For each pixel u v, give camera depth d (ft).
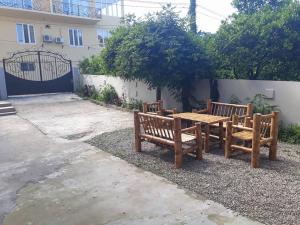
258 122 15.38
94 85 49.55
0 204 12.75
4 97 48.62
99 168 16.65
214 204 11.95
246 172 15.21
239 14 27.25
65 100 47.62
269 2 31.30
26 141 23.40
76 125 29.04
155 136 18.07
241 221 10.64
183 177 14.82
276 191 12.89
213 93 27.73
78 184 14.52
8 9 56.80
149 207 11.93
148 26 27.78
